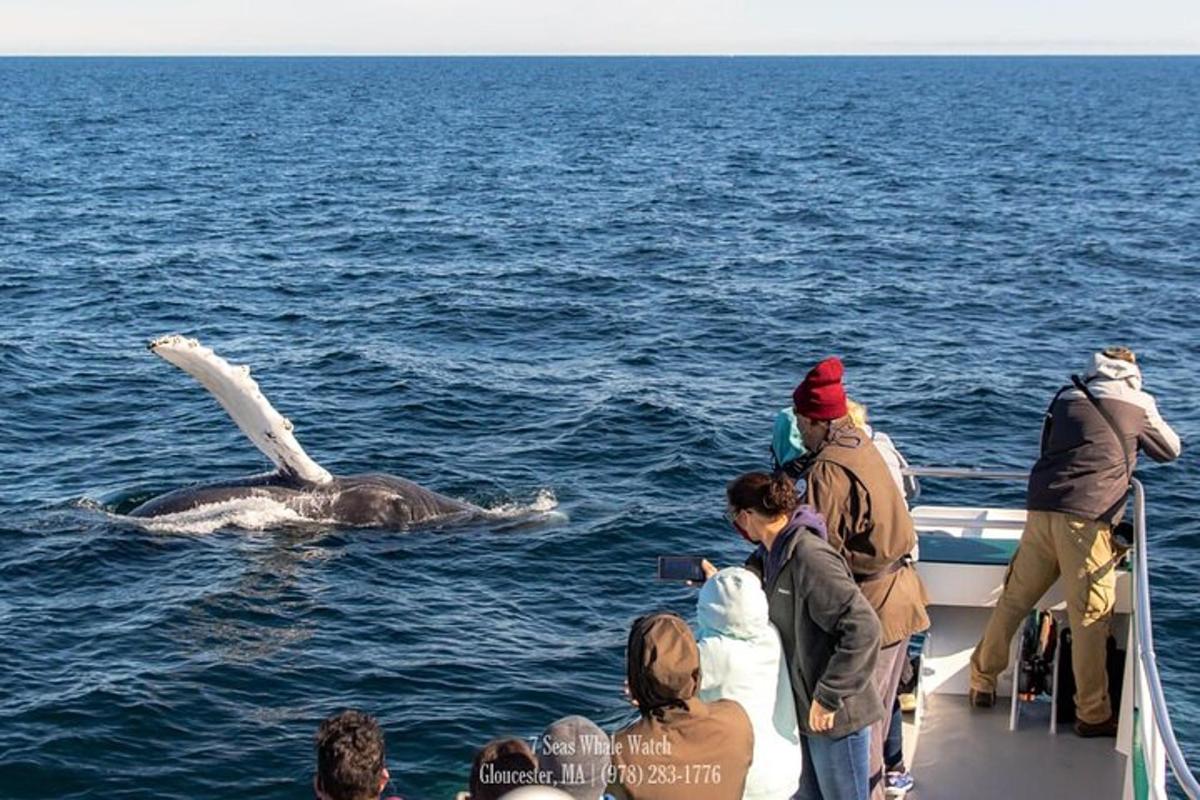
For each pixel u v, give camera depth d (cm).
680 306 3350
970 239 4759
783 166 7881
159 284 3616
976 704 916
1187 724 1354
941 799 823
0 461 2047
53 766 1169
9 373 2548
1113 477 845
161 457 2077
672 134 10925
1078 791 831
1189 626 1571
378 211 5462
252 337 2984
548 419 2319
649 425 2288
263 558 1634
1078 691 875
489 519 1806
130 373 2581
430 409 2372
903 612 734
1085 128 12269
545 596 1574
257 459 2072
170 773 1165
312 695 1308
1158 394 2617
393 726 1251
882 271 3994
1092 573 848
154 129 10931
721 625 653
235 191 6197
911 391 2575
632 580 1631
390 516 1759
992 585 942
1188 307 3503
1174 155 9106
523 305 3350
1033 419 2428
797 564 655
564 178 7006
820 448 724
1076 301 3550
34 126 11019
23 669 1347
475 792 606
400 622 1479
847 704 665
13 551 1650
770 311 3309
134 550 1655
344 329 3067
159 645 1407
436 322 3145
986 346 2992
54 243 4372
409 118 13175
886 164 8081
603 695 1327
